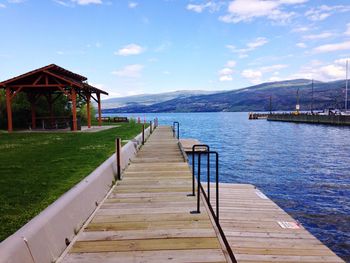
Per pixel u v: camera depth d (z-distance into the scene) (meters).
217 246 3.56
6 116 27.08
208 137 37.47
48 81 22.73
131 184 6.79
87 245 3.60
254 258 4.50
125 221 4.41
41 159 10.44
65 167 9.02
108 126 30.28
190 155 19.83
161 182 6.98
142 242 3.69
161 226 4.21
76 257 3.30
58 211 3.66
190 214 4.71
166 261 3.21
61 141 16.06
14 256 2.46
